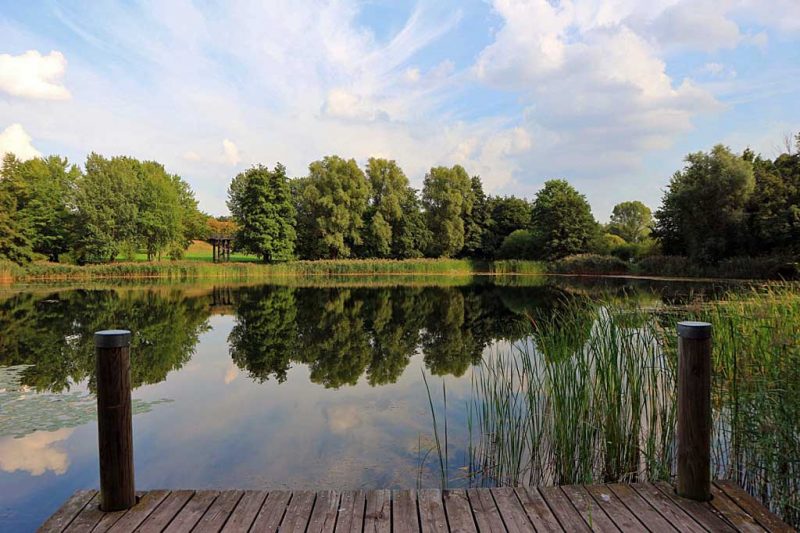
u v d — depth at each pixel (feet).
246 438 17.20
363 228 148.87
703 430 9.48
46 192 124.36
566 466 13.42
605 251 127.75
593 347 15.71
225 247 141.38
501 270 136.36
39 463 15.14
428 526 8.65
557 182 151.02
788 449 11.36
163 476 14.16
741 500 9.55
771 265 76.69
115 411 8.98
